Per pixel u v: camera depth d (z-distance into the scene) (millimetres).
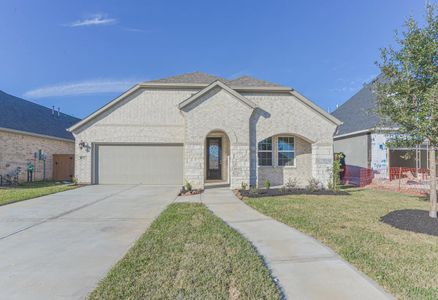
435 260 4887
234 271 4395
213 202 10859
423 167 19469
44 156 21266
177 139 17672
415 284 4016
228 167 18031
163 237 6148
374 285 3980
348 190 14875
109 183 17375
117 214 8859
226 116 14930
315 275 4312
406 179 17953
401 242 5852
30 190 14281
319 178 15648
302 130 15773
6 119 18812
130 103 17625
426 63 7457
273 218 8148
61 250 5562
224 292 3744
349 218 8016
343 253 5219
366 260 4879
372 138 19453
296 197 11984
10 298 3686
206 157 18734
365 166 19797
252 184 15273
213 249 5371
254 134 15539
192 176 14547
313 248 5516
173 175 17594
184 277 4191
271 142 16812
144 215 8719
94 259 5078
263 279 4105
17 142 18688
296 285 3990
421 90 7406
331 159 15758
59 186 16047
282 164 16828
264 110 15719
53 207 9984
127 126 17516
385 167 19328
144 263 4727
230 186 14914
